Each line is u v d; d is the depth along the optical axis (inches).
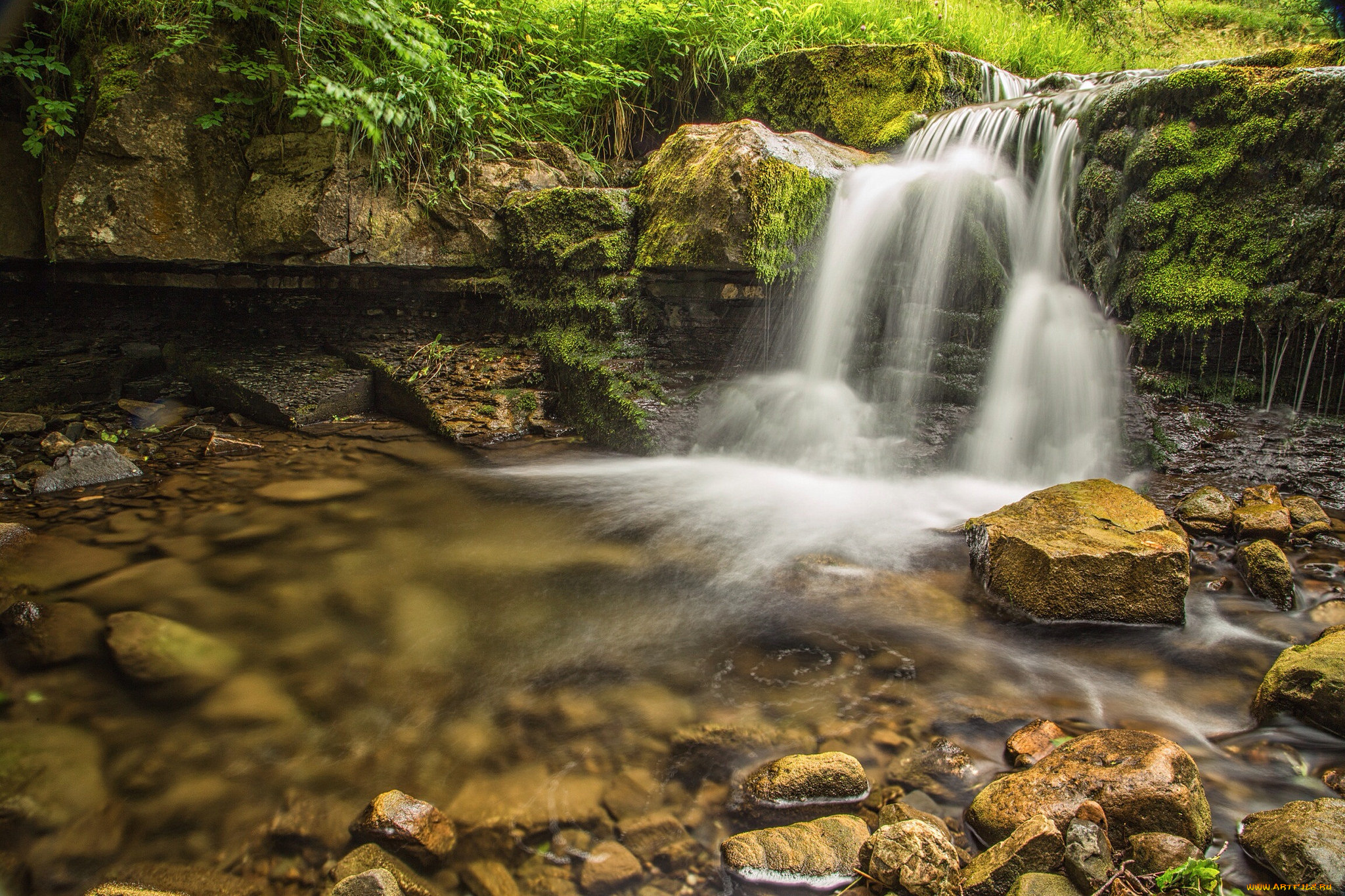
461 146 219.5
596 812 74.1
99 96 186.2
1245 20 445.7
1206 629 106.8
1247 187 155.3
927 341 179.6
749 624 110.7
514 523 148.3
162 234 194.1
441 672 98.3
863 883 66.1
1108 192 173.6
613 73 245.9
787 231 173.9
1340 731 81.4
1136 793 68.2
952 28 294.0
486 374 210.8
